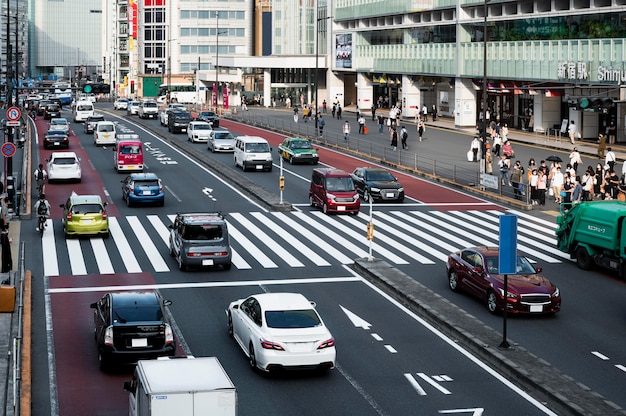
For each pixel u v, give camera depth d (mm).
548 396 18906
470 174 52844
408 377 20422
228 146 64062
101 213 35906
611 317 25859
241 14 166125
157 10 167750
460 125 81625
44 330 23797
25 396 18250
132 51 175500
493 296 25875
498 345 22250
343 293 28297
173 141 72000
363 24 103562
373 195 45312
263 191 47344
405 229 39094
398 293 27797
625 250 29688
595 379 20422
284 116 97562
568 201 43469
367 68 101938
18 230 37750
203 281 29594
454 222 40781
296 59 113750
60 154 50531
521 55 72188
